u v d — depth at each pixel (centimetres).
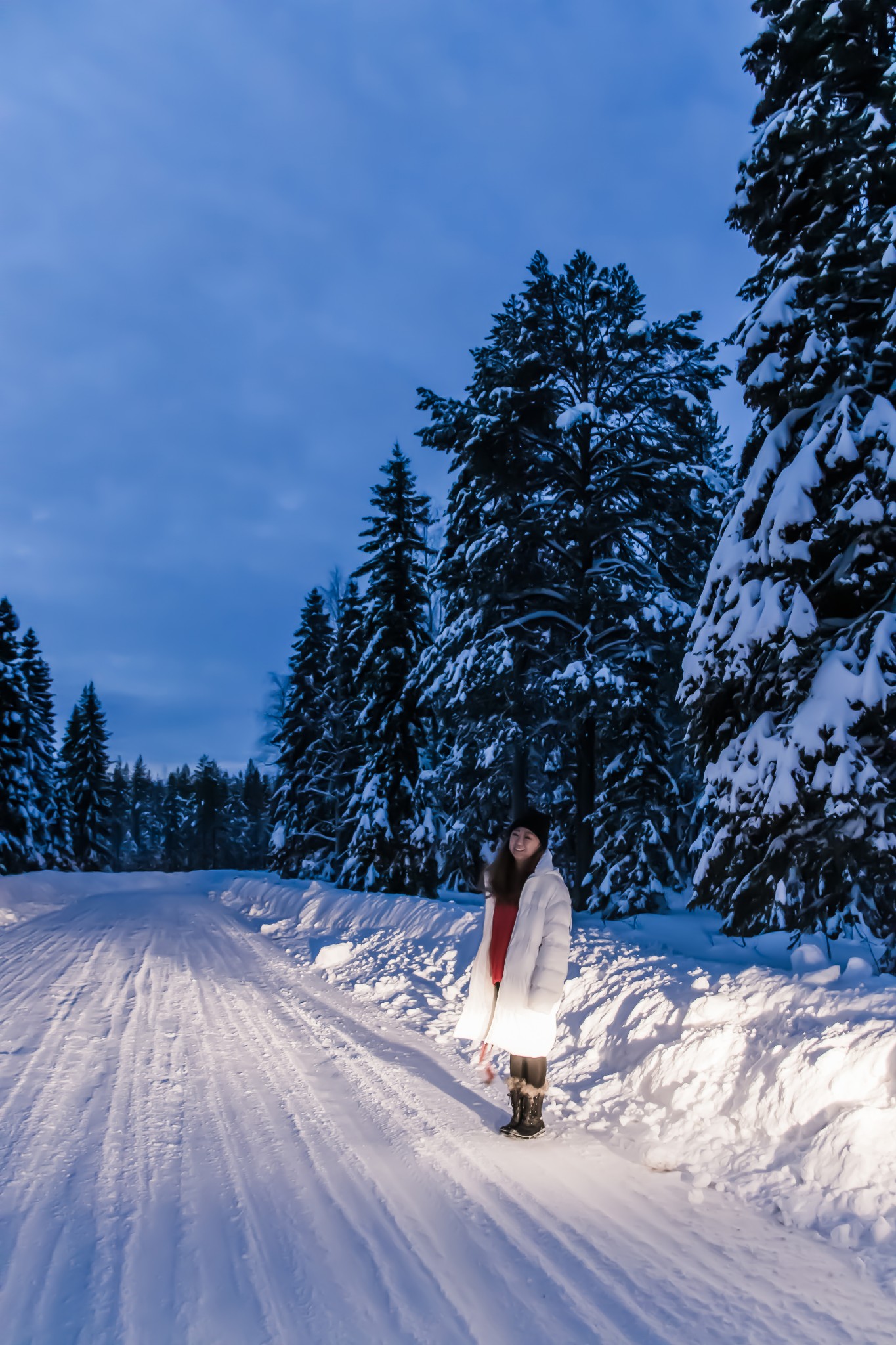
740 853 866
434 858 2292
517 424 1499
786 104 895
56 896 2825
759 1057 415
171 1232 294
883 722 757
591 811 1583
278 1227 302
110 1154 371
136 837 10831
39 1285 254
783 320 851
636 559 1642
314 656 3688
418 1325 239
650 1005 546
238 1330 232
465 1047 616
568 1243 295
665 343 1546
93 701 6109
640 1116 431
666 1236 302
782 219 901
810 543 798
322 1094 476
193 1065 528
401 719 2380
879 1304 254
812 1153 342
